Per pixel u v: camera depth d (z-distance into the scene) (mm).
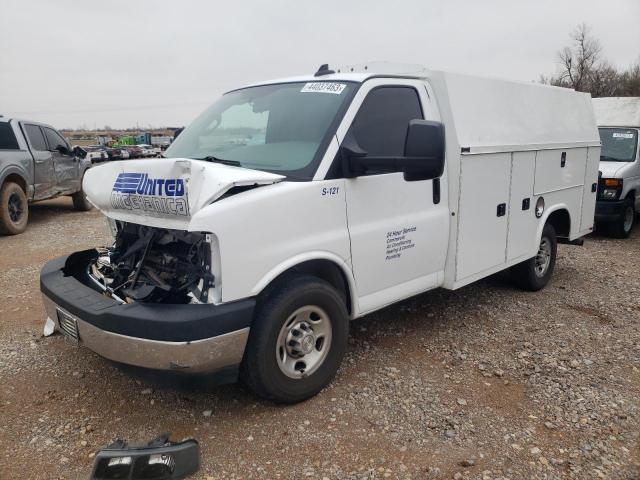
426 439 3268
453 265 4641
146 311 3061
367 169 3631
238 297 3158
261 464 3033
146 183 3271
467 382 3984
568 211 6391
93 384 3936
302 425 3400
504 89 5121
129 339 3057
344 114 3756
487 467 3018
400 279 4238
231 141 4230
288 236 3371
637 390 3879
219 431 3348
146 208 3316
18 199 9914
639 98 10594
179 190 3053
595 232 9984
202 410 3586
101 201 3713
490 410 3602
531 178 5512
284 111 4062
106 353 3203
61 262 4082
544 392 3840
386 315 5348
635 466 3031
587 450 3168
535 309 5590
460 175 4480
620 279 6754
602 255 8164
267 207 3238
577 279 6750
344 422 3436
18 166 9984
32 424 3430
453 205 4535
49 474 2959
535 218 5715
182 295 3285
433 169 3488
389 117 4086
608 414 3553
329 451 3146
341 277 3846
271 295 3395
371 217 3912
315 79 4215
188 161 3074
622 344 4688
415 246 4281
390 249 4070
